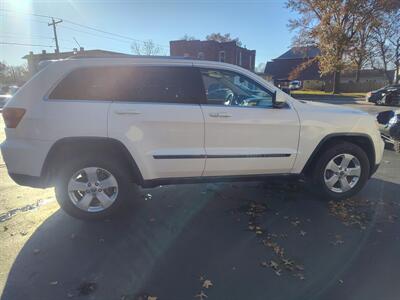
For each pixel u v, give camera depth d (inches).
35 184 138.3
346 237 131.8
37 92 133.6
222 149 145.4
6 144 135.7
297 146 154.4
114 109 133.7
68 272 109.7
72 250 122.6
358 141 167.2
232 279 106.3
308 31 1279.5
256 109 147.2
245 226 141.3
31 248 123.8
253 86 150.5
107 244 126.7
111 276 107.8
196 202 166.4
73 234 134.3
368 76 2079.2
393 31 1304.1
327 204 164.1
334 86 1380.4
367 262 114.8
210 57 1973.4
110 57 138.2
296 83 1765.5
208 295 98.9
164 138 138.9
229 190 183.0
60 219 148.1
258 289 101.5
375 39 1311.5
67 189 139.3
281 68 2182.6
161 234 134.5
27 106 133.0
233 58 1982.0
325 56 1253.7
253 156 149.1
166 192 179.6
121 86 136.4
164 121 136.8
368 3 1151.0
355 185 166.9
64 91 134.0
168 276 107.9
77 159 137.7
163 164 141.5
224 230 137.9
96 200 144.3
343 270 110.5
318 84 1718.8
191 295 99.0
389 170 221.6
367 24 1191.6
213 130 142.5
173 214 152.8
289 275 108.0
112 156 141.7
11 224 143.1
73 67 134.3
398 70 1469.0
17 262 115.0
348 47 1207.6
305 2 1240.2
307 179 168.7
